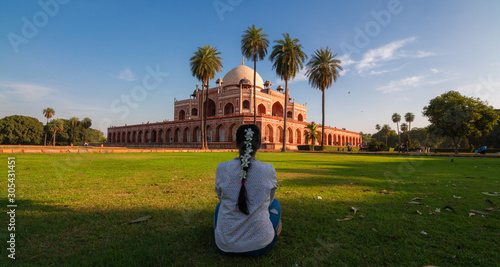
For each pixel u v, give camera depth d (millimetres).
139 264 1816
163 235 2346
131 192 4156
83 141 68562
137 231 2434
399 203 3619
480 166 10281
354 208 3186
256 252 1868
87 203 3412
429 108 27562
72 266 1762
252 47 29141
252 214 1855
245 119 37812
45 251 1984
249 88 48250
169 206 3330
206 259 1905
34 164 8297
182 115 56938
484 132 25828
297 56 29719
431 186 5082
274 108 52438
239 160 1949
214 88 51469
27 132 57531
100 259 1861
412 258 1956
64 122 66875
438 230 2537
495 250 2084
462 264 1865
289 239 2299
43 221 2654
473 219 2873
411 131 60188
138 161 10852
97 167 8023
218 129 42219
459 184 5367
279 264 1845
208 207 3295
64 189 4312
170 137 50156
